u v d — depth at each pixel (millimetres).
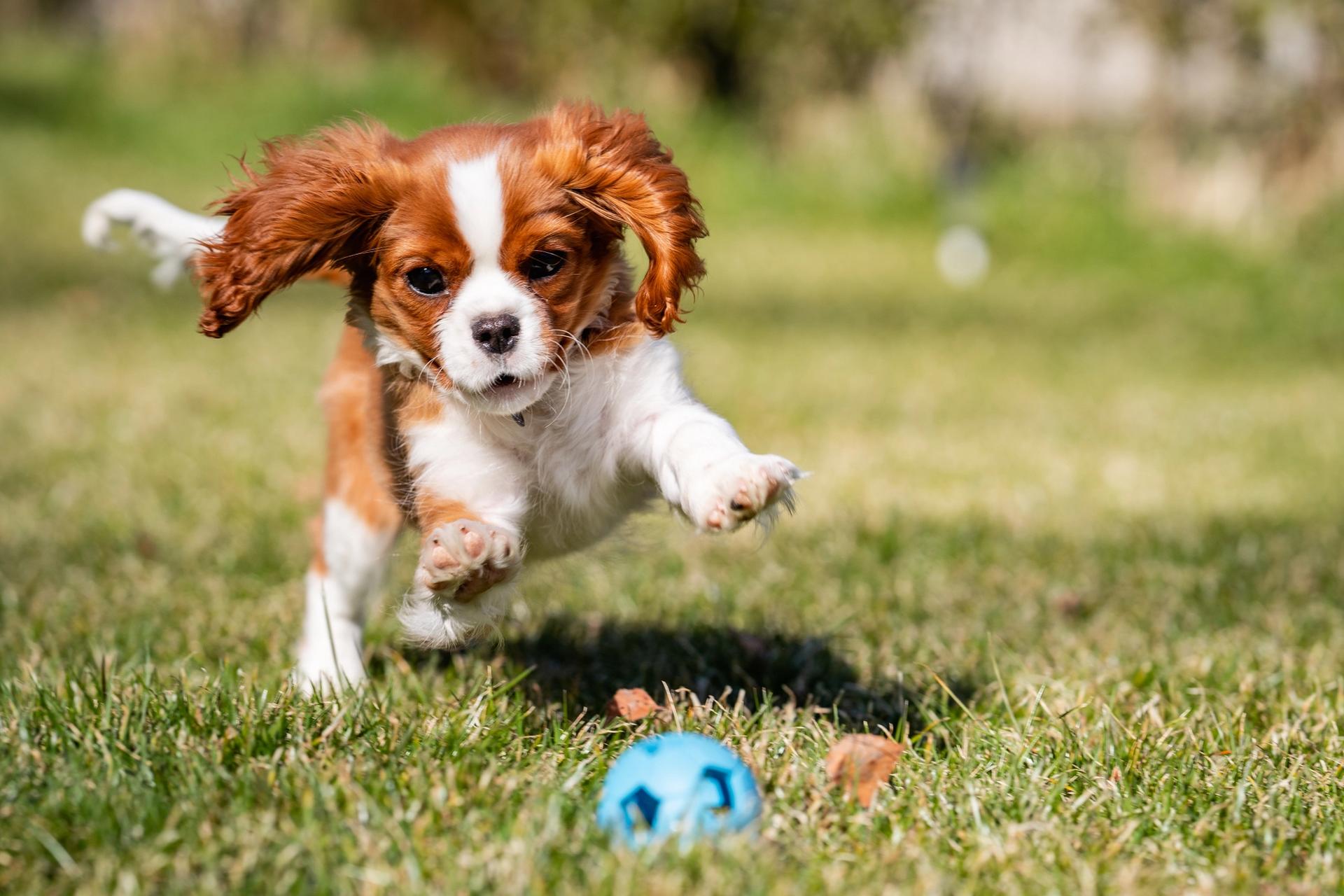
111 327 14141
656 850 3447
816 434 10617
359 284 4691
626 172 4504
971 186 22422
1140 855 3742
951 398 12203
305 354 13289
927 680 5461
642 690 4895
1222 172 21219
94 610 6254
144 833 3623
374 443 5203
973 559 7547
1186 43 21188
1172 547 7863
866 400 11969
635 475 4723
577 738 4406
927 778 4203
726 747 4148
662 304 4543
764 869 3445
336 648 5422
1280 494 9312
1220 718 4879
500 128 4676
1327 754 4566
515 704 4801
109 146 24953
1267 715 5070
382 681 5539
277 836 3594
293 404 11164
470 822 3680
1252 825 3984
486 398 4367
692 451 4320
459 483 4590
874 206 23703
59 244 18375
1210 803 4105
